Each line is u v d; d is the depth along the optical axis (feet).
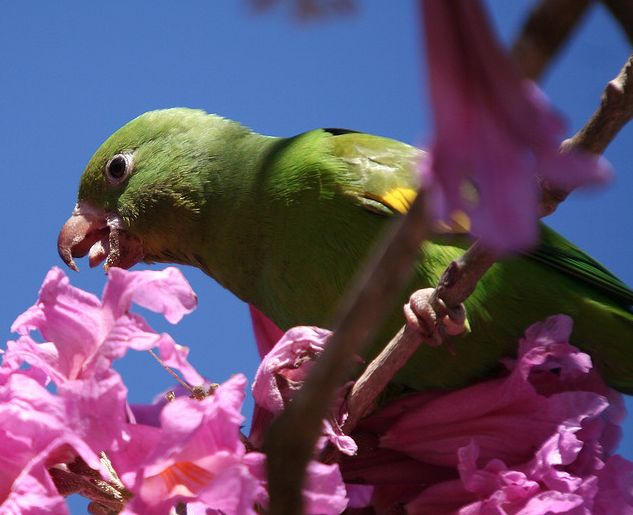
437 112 2.60
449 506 11.64
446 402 12.26
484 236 2.60
